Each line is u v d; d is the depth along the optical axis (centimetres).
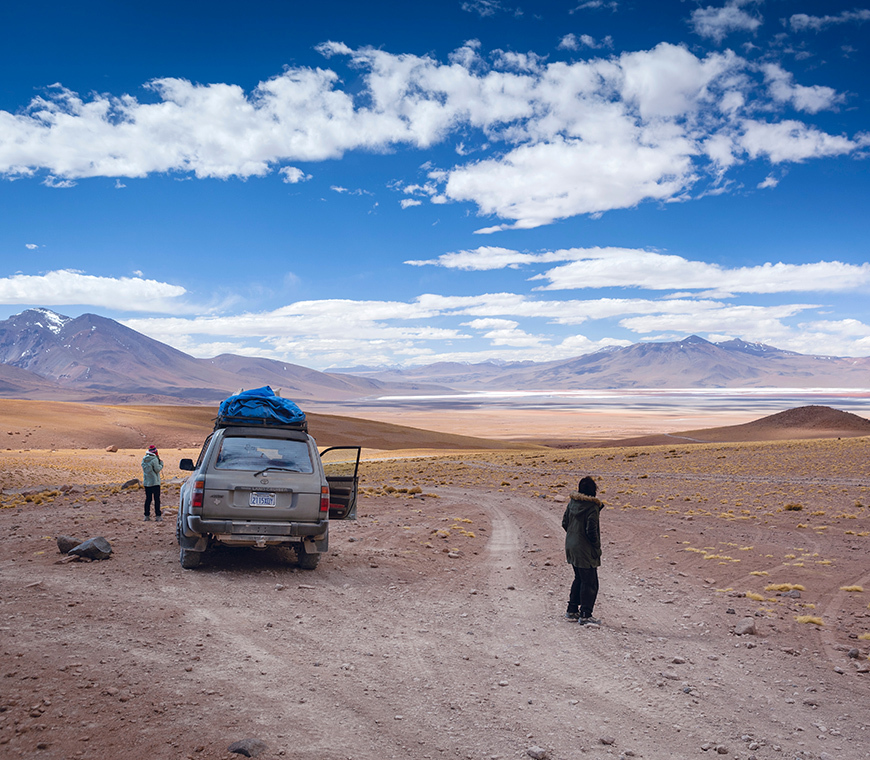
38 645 605
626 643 743
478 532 1656
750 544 1553
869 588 1094
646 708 552
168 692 518
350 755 438
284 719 486
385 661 637
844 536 1689
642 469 4288
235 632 695
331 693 544
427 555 1280
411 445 13388
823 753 479
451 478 3722
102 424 10738
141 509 1892
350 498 1169
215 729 461
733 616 894
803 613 922
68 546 1095
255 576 984
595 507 827
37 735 433
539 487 3119
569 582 1085
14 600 768
